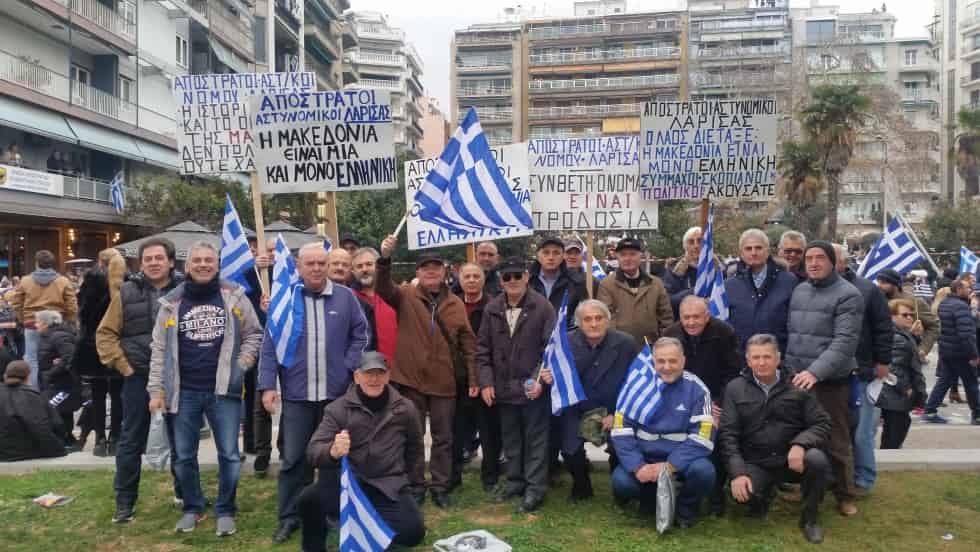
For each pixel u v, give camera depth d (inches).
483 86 3065.9
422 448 209.3
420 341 238.7
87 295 290.0
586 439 235.5
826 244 225.9
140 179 1167.6
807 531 210.8
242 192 1195.3
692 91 2733.8
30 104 994.1
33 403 294.4
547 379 227.8
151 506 241.3
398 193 1270.9
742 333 247.1
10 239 1035.9
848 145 1375.5
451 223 287.7
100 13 1130.7
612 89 2898.6
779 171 1481.3
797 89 1753.2
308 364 213.2
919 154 1790.1
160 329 214.1
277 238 222.2
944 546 205.3
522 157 318.0
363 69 3334.2
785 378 221.6
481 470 271.4
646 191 297.1
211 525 223.9
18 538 214.2
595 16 2940.5
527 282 246.8
